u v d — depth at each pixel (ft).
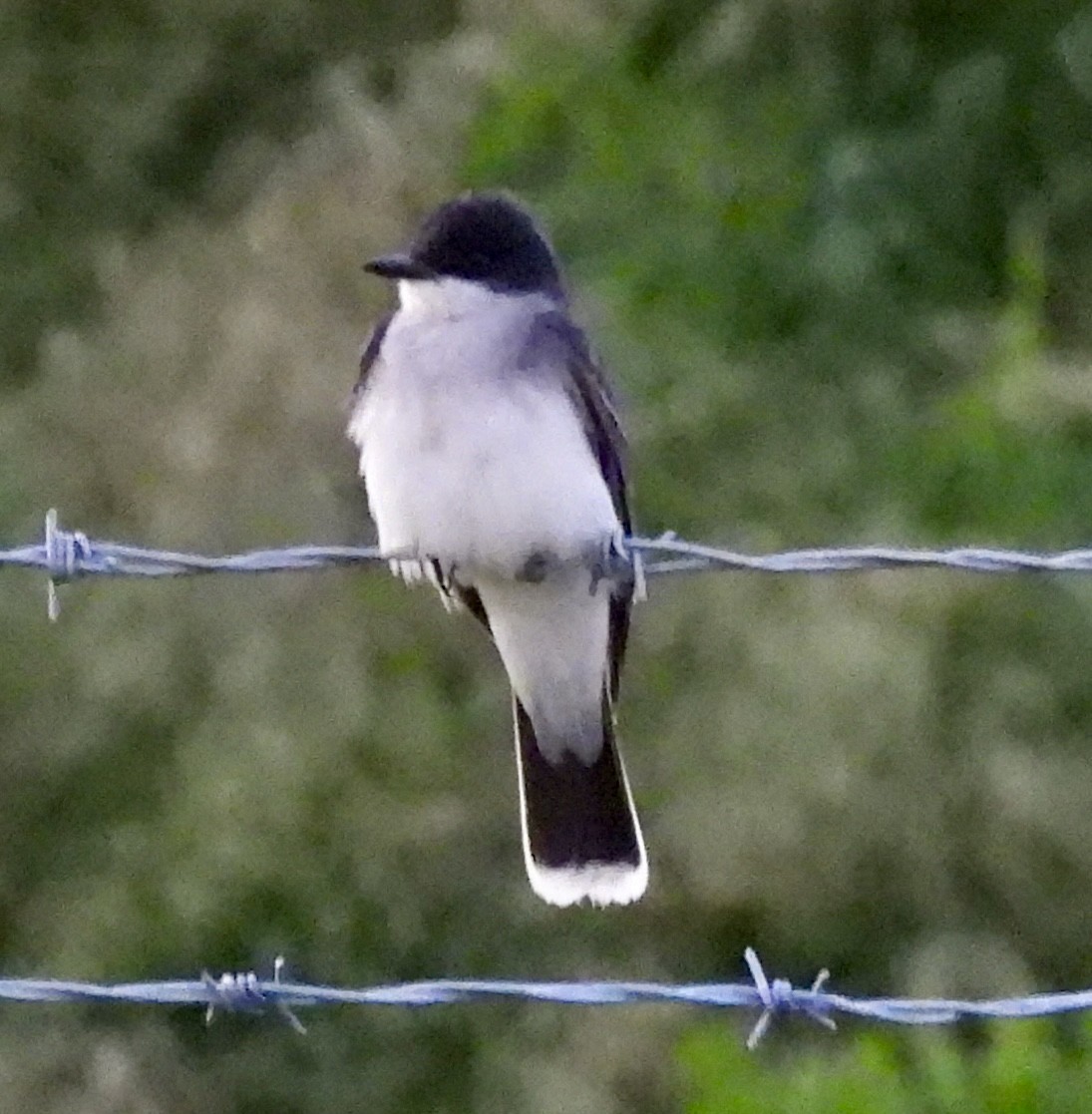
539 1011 35.63
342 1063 36.50
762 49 43.34
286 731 37.27
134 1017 37.37
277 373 40.42
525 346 22.07
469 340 22.07
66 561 19.53
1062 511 36.52
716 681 35.37
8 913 38.81
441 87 43.50
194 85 50.88
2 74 51.29
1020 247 40.37
